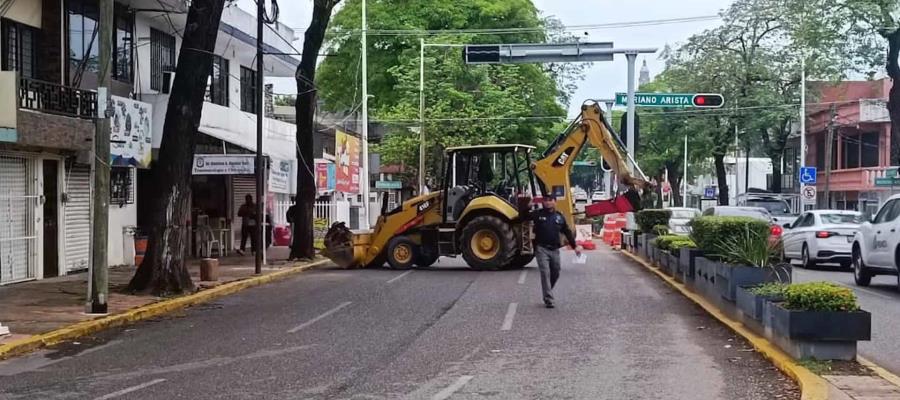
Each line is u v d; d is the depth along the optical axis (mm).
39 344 11820
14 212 18750
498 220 22703
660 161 63562
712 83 48062
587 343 11805
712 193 71812
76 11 20641
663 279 20109
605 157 23188
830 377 8969
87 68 21109
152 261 16875
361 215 42969
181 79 16938
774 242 13930
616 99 29500
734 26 47438
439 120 46500
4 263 18375
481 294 17469
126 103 21016
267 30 31031
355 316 14539
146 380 9648
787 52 46656
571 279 20500
